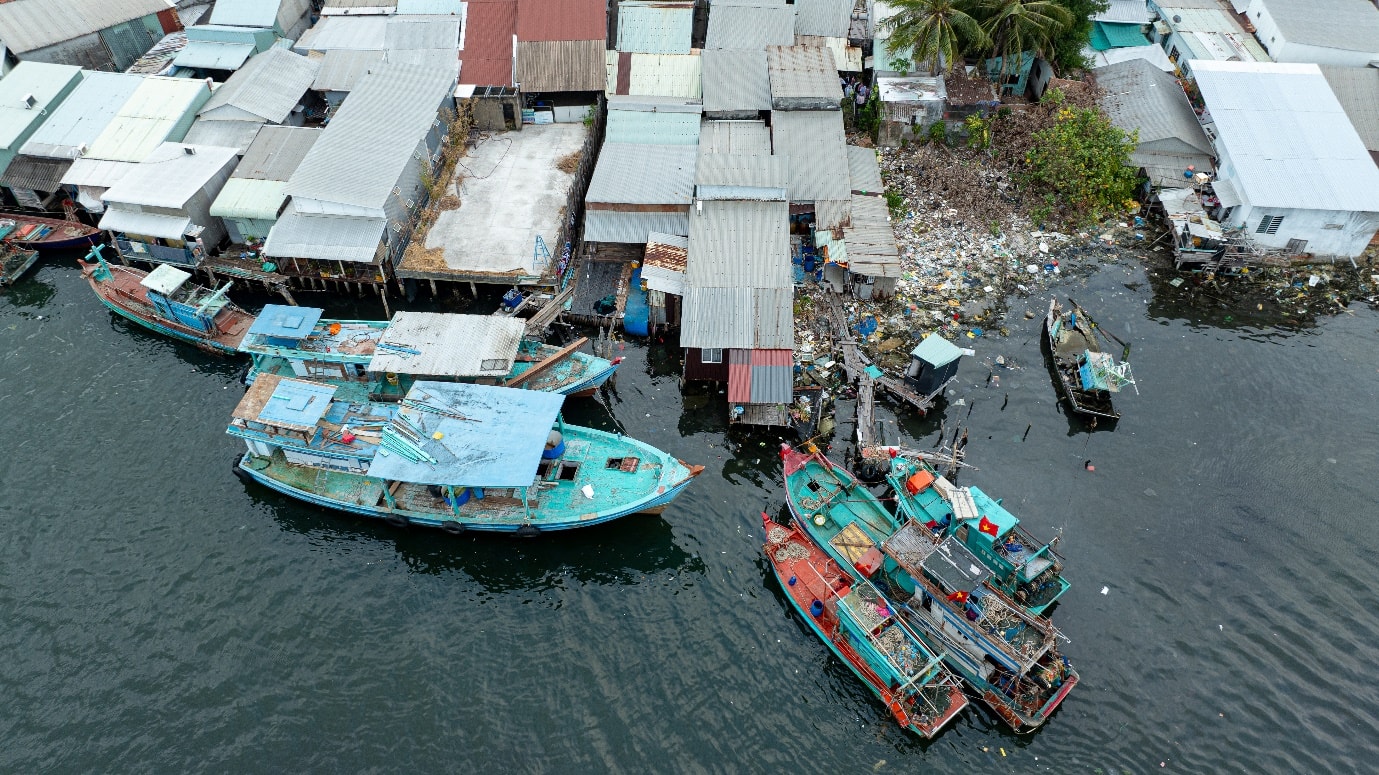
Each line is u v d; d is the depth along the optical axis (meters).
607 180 59.25
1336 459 47.81
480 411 44.75
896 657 37.75
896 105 65.81
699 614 41.72
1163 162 63.12
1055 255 60.75
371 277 57.38
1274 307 57.31
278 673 39.38
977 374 53.00
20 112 64.38
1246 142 60.22
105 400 51.97
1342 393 51.47
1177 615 41.16
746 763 36.44
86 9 72.94
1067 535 44.47
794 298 56.16
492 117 68.06
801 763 36.44
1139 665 39.34
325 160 57.75
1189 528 44.75
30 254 61.09
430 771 36.16
